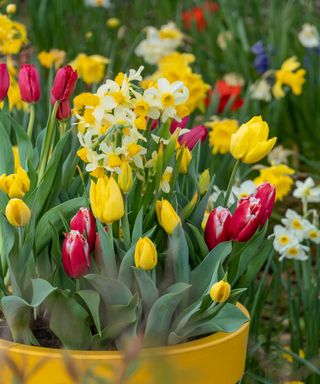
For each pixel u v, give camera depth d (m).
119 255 1.92
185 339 1.92
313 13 4.87
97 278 1.86
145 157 1.94
